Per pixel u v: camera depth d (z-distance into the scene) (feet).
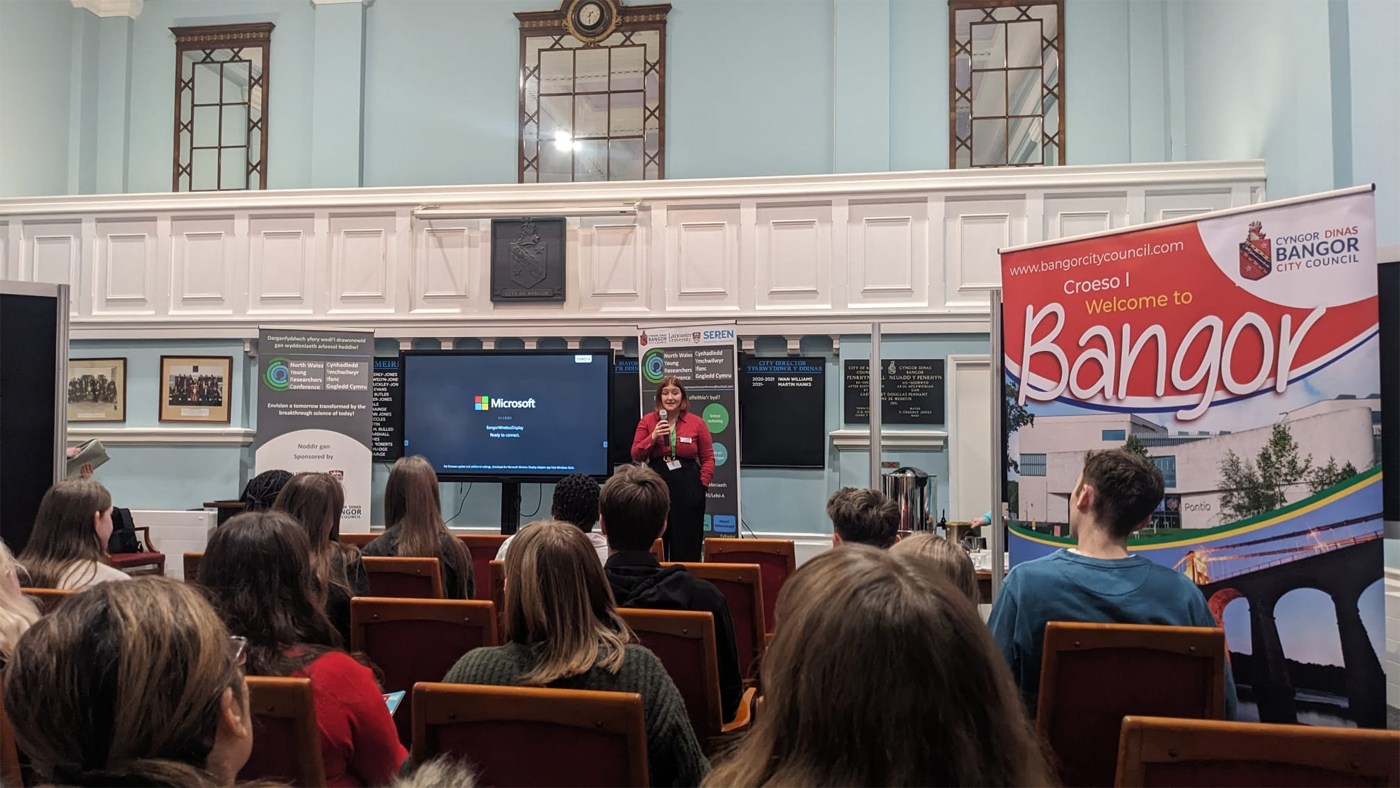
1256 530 7.37
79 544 7.77
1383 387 7.61
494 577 8.73
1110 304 8.32
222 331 21.79
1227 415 7.57
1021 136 22.76
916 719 2.50
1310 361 7.14
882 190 20.30
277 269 21.80
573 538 4.98
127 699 2.59
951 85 22.90
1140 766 3.58
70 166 24.84
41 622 2.74
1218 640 5.07
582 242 21.30
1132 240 8.20
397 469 9.64
